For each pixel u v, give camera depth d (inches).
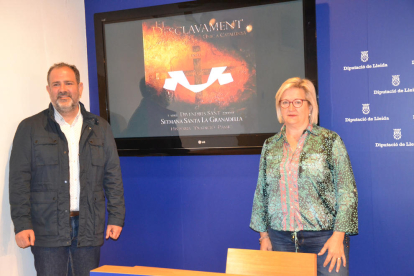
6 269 85.4
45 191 81.1
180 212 107.5
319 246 72.7
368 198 92.1
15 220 77.8
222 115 100.3
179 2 103.0
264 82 96.5
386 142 90.4
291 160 74.6
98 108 114.4
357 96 91.8
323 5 93.2
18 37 89.8
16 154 80.0
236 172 102.7
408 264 89.7
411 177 89.0
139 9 104.6
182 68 102.7
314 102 77.2
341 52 92.4
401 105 89.0
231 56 98.7
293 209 73.6
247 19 96.8
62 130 85.6
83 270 85.5
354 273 93.5
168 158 108.1
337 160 72.7
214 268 105.1
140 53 105.7
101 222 86.7
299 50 93.2
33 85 93.9
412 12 87.2
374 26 89.9
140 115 106.7
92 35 113.4
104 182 92.3
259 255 59.9
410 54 87.7
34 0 94.7
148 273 48.6
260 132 97.6
